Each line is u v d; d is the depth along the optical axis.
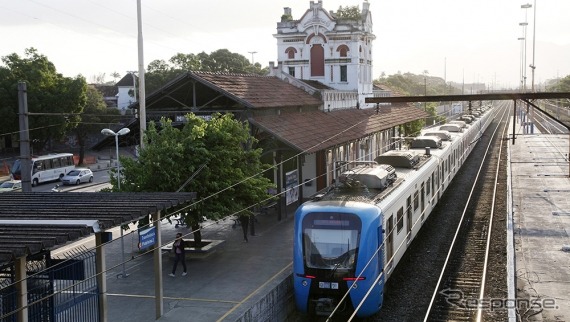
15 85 44.47
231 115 20.17
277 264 18.31
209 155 18.25
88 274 14.27
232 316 14.02
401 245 18.16
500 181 35.28
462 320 14.66
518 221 23.11
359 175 18.11
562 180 33.06
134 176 18.28
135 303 15.31
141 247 13.51
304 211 15.45
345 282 14.70
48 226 11.20
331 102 34.81
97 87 81.69
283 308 16.39
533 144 50.09
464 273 18.42
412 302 16.19
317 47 42.16
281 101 27.61
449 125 44.09
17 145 55.56
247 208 18.91
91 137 63.62
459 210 27.78
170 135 18.66
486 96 23.25
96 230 11.34
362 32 41.25
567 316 13.43
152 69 62.00
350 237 14.87
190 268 18.27
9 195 14.66
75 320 12.68
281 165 24.97
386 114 44.25
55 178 44.91
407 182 19.95
